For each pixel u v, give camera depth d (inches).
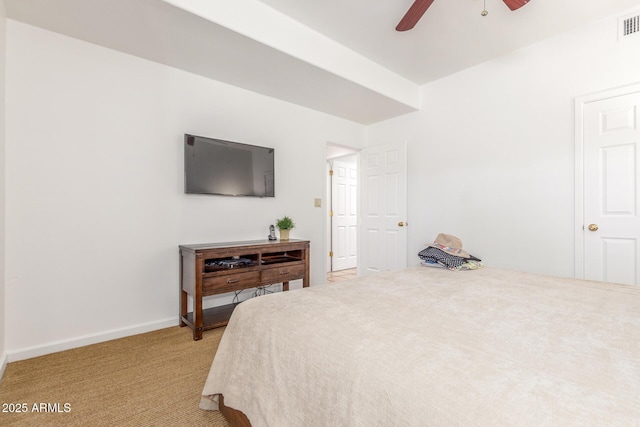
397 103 139.9
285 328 44.0
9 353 80.7
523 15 94.9
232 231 124.7
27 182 83.7
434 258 89.0
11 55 81.7
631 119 92.7
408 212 153.3
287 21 97.0
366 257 171.6
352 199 231.0
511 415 23.5
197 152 112.2
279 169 139.7
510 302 52.7
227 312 113.6
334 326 41.8
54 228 87.7
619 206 94.8
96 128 94.3
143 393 67.2
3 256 78.6
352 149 176.2
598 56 98.2
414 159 151.4
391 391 28.7
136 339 96.8
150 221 104.7
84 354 86.1
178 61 104.2
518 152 115.6
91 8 76.8
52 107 87.4
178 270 110.5
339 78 114.3
